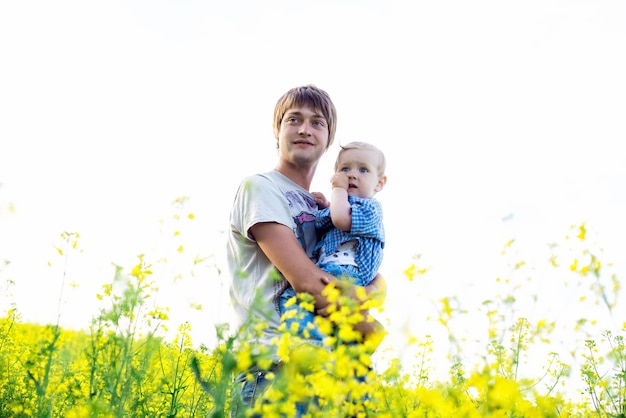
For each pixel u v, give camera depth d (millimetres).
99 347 2592
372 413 2316
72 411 2627
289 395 2105
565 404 2830
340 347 2094
